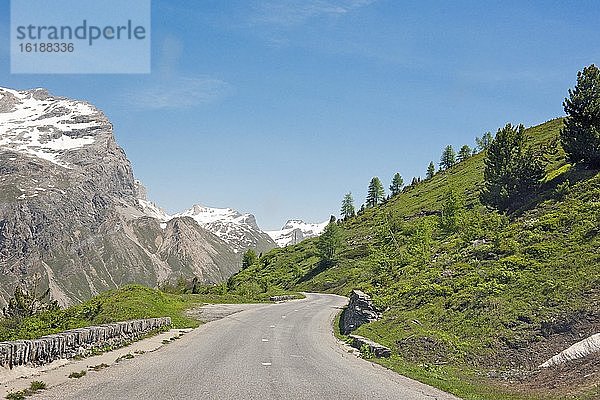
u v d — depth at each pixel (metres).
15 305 33.44
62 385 12.73
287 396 12.52
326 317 40.84
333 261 98.31
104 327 19.91
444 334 22.20
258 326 32.94
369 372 17.45
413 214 96.81
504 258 29.11
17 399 11.00
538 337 19.61
